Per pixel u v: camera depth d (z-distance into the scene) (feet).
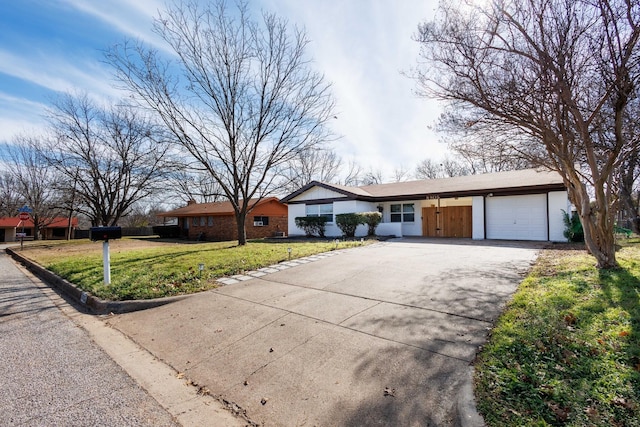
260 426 7.97
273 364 10.99
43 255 46.14
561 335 10.63
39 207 97.96
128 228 110.63
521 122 19.65
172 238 88.33
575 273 18.75
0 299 21.71
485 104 19.76
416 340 11.84
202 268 23.31
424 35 20.58
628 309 12.19
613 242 19.43
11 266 40.73
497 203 47.67
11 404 8.86
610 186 19.38
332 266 25.71
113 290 20.15
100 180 86.43
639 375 8.14
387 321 13.82
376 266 25.07
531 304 14.01
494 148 24.53
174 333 14.32
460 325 12.87
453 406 8.11
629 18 14.23
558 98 17.51
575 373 8.63
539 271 20.68
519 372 8.91
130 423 8.02
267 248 37.76
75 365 11.39
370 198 57.62
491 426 7.10
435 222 55.16
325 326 13.76
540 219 44.34
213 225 78.84
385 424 7.69
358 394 8.96
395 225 52.95
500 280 19.33
